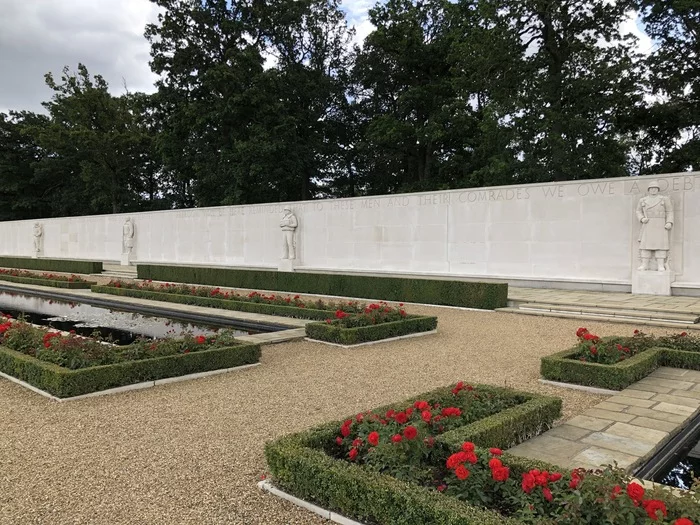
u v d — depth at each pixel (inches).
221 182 1542.8
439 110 1370.6
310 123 1636.3
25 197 2235.5
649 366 320.2
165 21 1461.6
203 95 1525.6
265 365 353.7
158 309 641.0
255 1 1524.4
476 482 145.0
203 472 184.9
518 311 576.1
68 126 2124.8
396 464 157.6
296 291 818.8
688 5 934.4
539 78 1097.4
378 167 1674.5
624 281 655.8
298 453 167.2
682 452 215.3
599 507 122.6
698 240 606.2
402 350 398.0
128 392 291.9
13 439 218.2
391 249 869.2
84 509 157.6
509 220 749.9
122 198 2080.5
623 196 658.2
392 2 1406.3
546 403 226.5
